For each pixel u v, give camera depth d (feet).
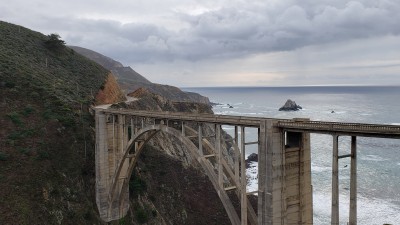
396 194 211.00
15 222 100.63
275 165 81.82
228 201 92.73
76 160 135.33
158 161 184.85
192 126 220.23
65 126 142.31
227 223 168.04
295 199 88.28
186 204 171.73
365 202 200.23
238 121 88.07
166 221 157.17
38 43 233.96
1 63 166.81
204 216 169.37
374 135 65.21
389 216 181.37
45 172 120.37
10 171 114.32
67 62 229.25
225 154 203.41
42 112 144.25
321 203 200.44
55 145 132.77
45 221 108.17
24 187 111.55
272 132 81.15
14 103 144.15
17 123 133.69
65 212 117.50
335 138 71.20
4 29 225.56
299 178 88.38
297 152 87.81
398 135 61.82
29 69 178.91
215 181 95.09
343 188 223.10
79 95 179.22
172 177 180.65
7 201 104.99
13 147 123.13
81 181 132.77
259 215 84.74
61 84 180.75
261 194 84.12
